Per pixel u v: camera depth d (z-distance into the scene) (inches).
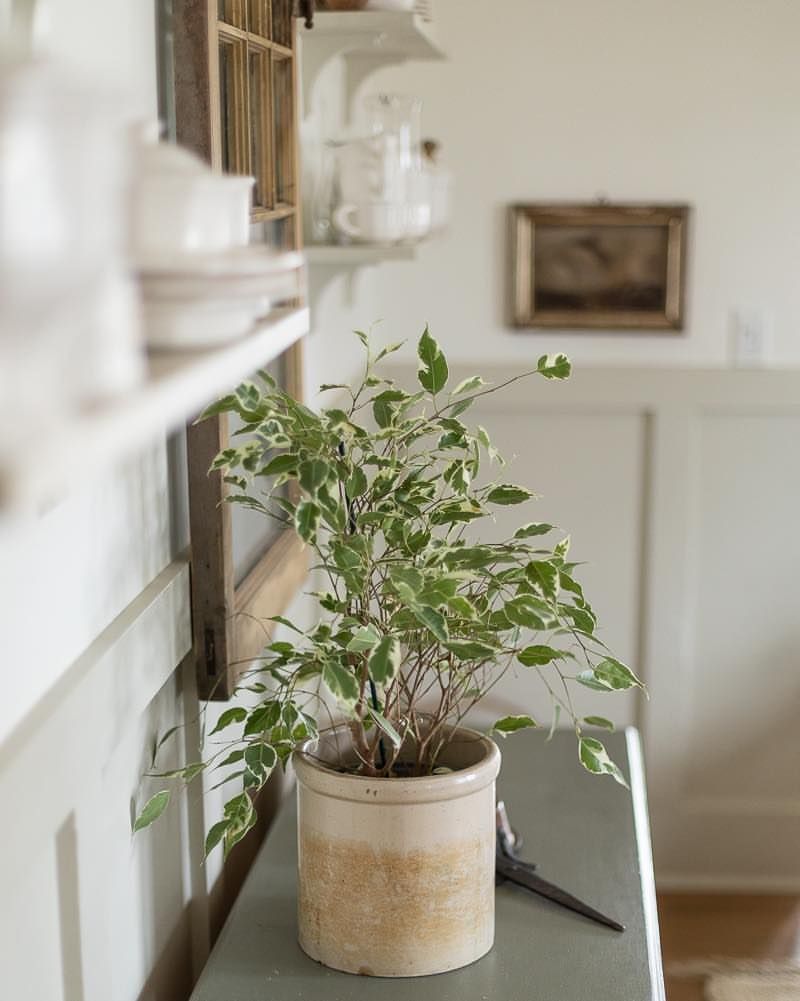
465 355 113.6
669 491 111.8
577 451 112.1
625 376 110.3
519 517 113.0
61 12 37.5
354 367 98.9
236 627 52.4
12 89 18.4
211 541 50.3
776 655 114.2
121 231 21.8
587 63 109.0
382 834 46.7
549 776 69.7
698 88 109.0
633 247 110.7
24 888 36.3
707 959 103.7
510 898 54.9
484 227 111.7
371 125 76.7
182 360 24.9
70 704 38.2
